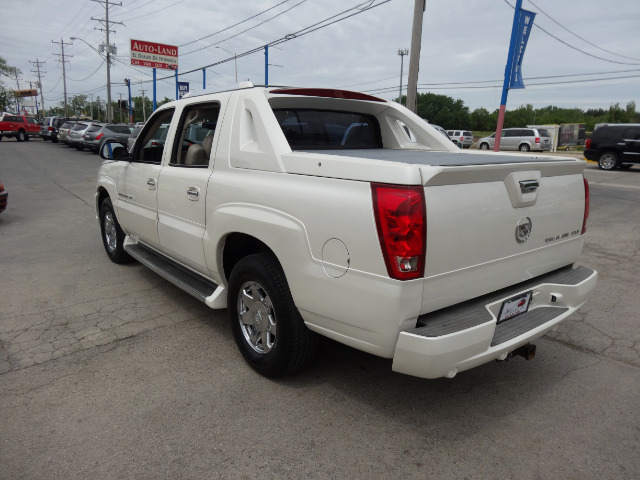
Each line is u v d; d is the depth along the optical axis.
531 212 2.83
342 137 4.02
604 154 19.53
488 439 2.66
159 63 41.00
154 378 3.26
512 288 2.91
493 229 2.60
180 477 2.35
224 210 3.28
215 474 2.38
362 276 2.40
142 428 2.72
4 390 3.09
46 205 10.41
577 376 3.36
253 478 2.35
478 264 2.56
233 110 3.41
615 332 4.06
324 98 3.68
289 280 2.80
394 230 2.24
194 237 3.69
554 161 3.04
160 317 4.30
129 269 5.73
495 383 3.26
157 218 4.29
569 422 2.82
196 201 3.62
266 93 3.31
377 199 2.31
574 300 3.06
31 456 2.48
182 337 3.90
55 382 3.20
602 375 3.37
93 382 3.20
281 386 3.18
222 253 3.50
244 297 3.33
